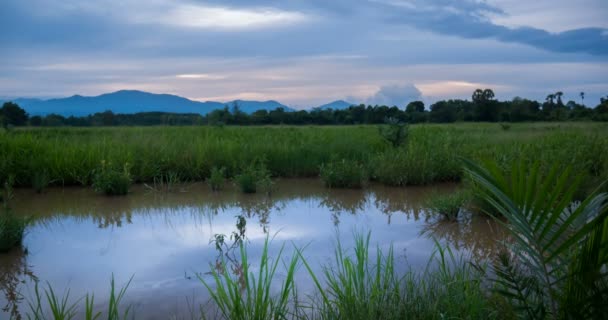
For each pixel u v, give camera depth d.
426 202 6.73
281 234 5.30
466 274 3.42
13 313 3.24
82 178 8.84
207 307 3.27
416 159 9.32
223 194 8.09
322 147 11.13
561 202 1.90
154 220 6.12
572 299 1.94
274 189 8.56
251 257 4.43
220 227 5.70
